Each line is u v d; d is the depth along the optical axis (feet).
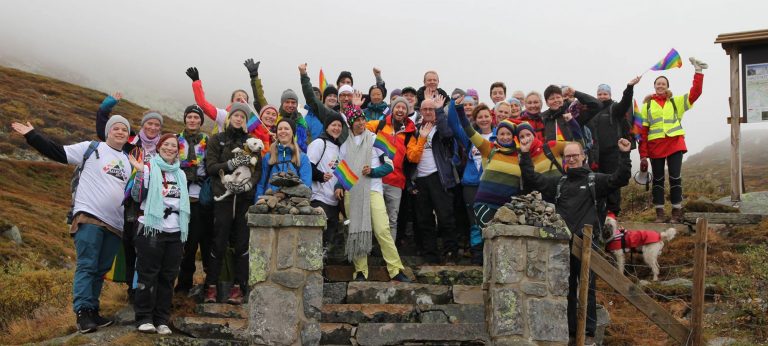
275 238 21.79
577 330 22.67
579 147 25.00
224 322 24.41
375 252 31.35
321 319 24.89
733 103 38.86
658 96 37.11
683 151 36.35
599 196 24.90
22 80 281.54
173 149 24.89
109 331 23.66
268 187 26.43
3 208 127.65
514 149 27.78
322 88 37.78
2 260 87.81
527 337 21.31
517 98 38.65
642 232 31.86
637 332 26.96
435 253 30.42
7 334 28.71
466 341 23.58
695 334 23.81
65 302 34.96
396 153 29.99
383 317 25.00
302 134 30.53
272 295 21.40
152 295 23.94
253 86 33.78
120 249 26.32
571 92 33.68
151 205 23.84
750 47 38.68
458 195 31.53
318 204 27.68
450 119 30.45
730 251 33.14
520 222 21.83
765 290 27.73
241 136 26.94
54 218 135.44
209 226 27.81
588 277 22.79
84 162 24.91
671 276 32.04
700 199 42.16
